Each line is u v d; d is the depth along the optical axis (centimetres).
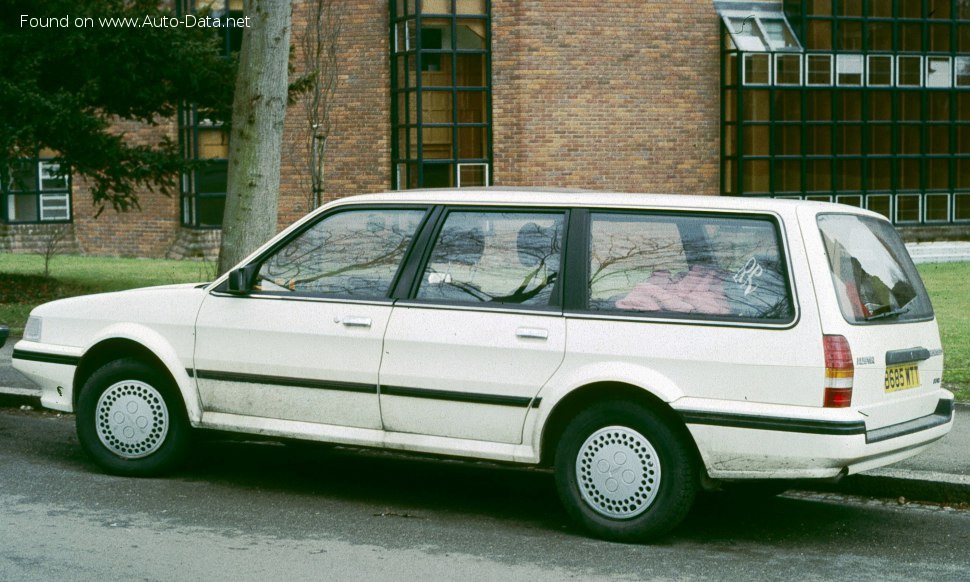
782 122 2652
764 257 561
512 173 2469
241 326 664
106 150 1669
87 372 734
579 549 565
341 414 639
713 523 627
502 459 601
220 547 555
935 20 2772
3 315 1494
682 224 582
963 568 544
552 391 584
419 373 614
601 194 612
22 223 2812
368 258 645
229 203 1092
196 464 752
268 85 1080
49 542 557
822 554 566
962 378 1050
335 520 616
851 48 2705
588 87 2497
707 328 560
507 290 607
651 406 571
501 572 521
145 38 1702
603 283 589
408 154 2469
